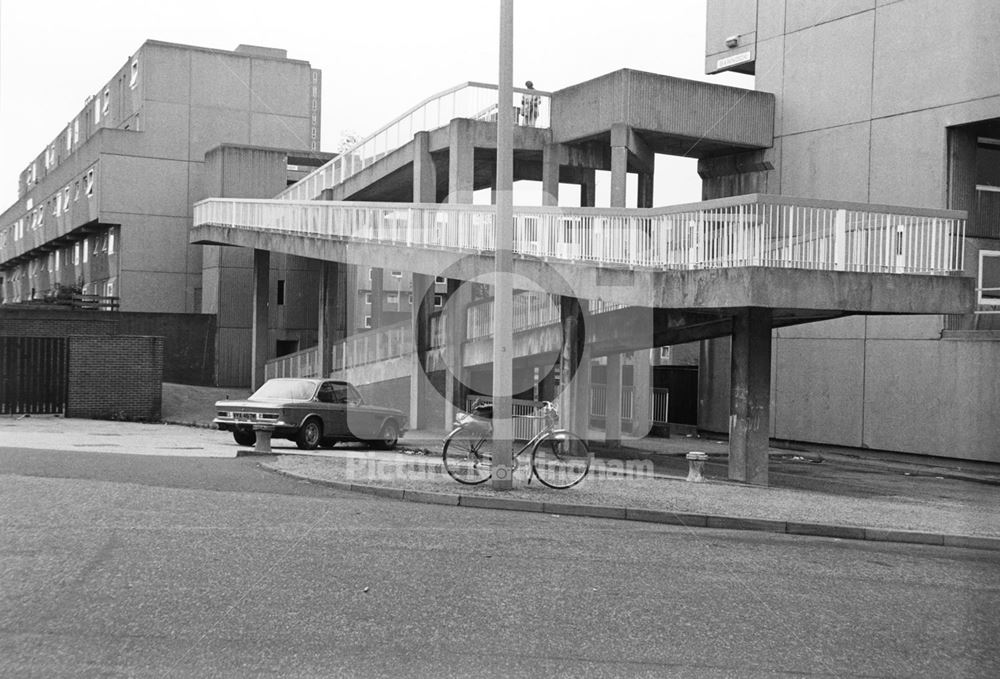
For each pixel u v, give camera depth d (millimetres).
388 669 5348
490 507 12008
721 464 20156
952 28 23781
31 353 27391
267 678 5133
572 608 6832
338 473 14320
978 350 22422
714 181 30781
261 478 13703
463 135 26359
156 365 28156
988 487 18656
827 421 26203
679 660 5723
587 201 31141
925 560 9547
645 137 27391
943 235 16562
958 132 24062
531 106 27938
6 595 6602
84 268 52719
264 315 39250
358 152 32531
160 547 8305
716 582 7895
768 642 6180
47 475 12969
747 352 16453
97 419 27609
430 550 8703
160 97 47406
